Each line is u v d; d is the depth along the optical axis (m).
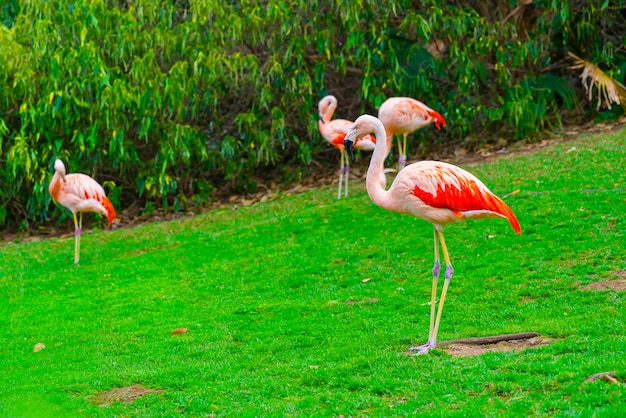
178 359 7.11
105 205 11.40
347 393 5.72
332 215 12.05
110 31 13.45
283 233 11.49
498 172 12.80
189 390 6.14
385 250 9.98
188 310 8.73
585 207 10.16
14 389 6.50
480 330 6.94
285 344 7.19
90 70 13.18
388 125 12.51
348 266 9.66
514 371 5.66
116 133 13.56
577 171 11.98
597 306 7.14
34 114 13.00
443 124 13.06
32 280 10.56
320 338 7.28
